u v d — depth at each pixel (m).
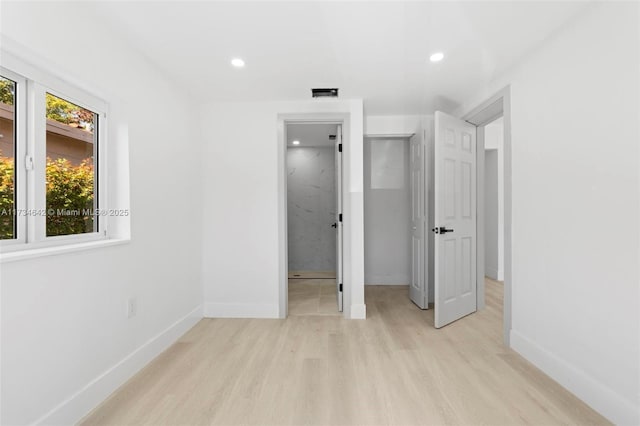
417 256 3.54
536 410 1.64
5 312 1.25
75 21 1.59
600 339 1.62
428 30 1.87
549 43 1.95
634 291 1.46
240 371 2.04
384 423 1.54
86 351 1.64
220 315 3.14
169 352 2.34
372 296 3.87
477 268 3.32
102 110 1.91
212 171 3.14
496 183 4.57
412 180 3.73
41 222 1.52
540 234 2.04
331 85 2.71
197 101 3.06
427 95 2.96
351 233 3.07
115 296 1.87
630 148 1.47
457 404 1.69
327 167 5.29
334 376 1.98
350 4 1.63
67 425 1.50
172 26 1.83
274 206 3.13
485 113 2.88
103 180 1.93
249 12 1.70
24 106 1.45
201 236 3.12
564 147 1.84
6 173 1.39
